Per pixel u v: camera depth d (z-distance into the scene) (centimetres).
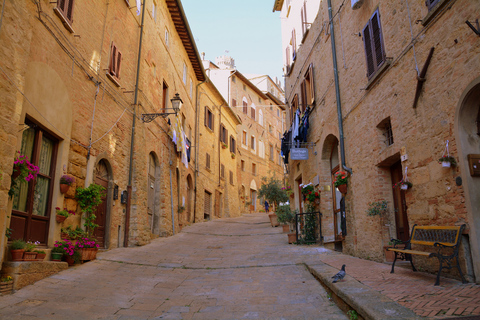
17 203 671
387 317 373
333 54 1020
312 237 1170
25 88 665
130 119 1205
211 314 512
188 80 2044
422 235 588
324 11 1135
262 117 4009
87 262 815
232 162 3058
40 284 605
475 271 482
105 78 1034
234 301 573
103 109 1013
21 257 608
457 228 505
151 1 1449
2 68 571
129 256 925
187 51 2009
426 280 528
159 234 1415
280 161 4403
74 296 567
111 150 1055
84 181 896
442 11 554
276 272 771
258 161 3759
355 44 891
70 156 837
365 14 834
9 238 638
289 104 1694
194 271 814
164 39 1609
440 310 380
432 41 581
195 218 2030
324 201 1118
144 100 1314
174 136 1558
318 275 668
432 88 579
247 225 1972
